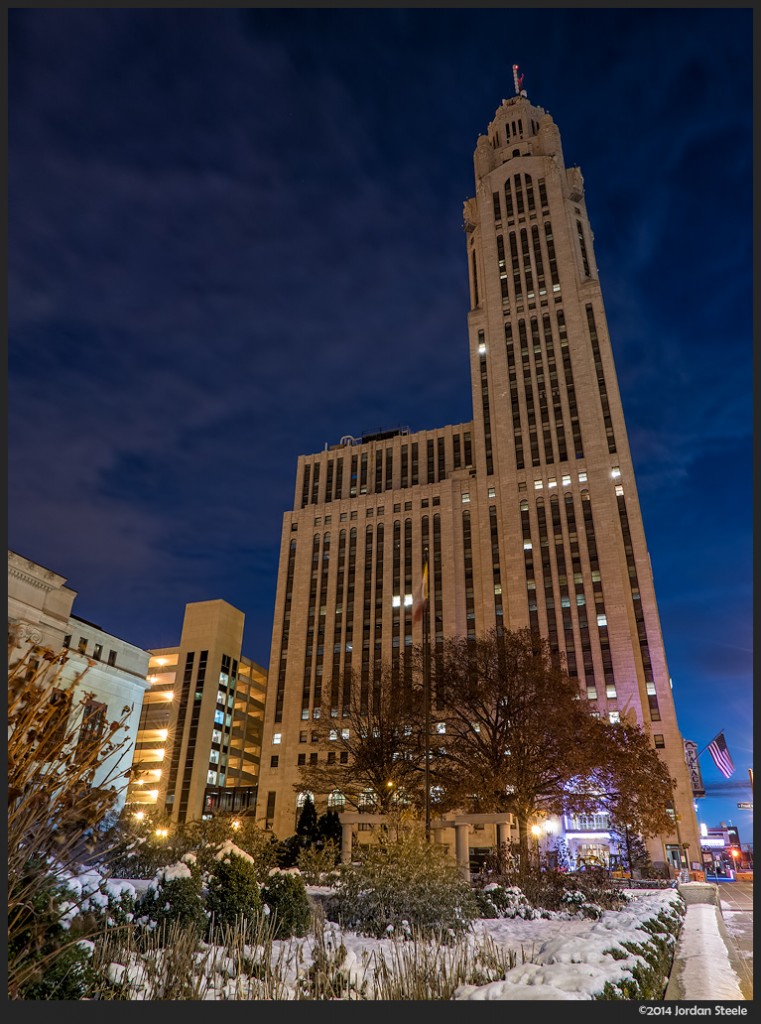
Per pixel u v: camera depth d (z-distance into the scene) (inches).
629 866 2078.0
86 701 252.4
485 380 4165.8
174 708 3917.3
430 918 548.4
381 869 600.7
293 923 478.9
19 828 220.2
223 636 4099.4
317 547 4153.5
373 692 1977.1
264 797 3476.9
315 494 4421.8
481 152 4852.4
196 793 3602.4
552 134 4712.1
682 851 2682.1
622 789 1494.8
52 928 255.3
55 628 1418.6
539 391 3912.4
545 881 882.8
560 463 3673.7
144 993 264.4
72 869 265.6
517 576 3481.8
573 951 332.2
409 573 3818.9
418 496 4035.4
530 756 1422.2
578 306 4030.5
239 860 471.8
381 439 4638.3
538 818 1710.1
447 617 3550.7
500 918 696.4
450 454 4180.6
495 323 4210.1
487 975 322.0
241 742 4074.8
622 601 3206.2
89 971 257.4
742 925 864.3
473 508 3858.3
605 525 3417.8
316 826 1425.9
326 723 2220.7
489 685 1521.9
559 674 1526.8
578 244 4411.9
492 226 4510.3
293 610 3969.0
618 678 3046.3
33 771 225.5
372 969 360.8
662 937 513.0
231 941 392.5
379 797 1653.5
